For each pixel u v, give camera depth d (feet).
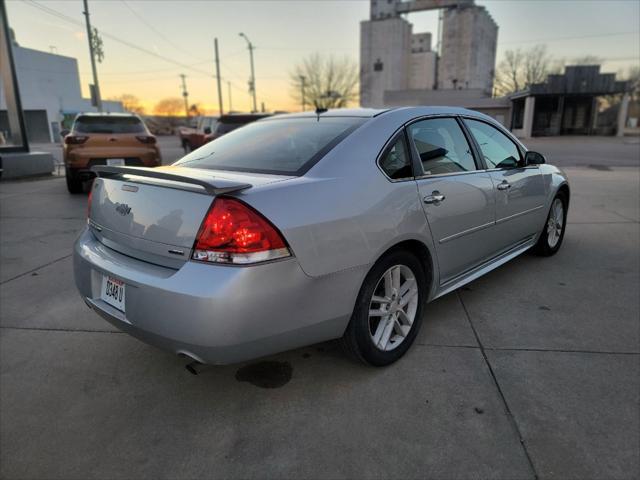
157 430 7.41
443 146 10.27
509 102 145.59
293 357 9.44
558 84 118.52
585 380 8.40
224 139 10.87
